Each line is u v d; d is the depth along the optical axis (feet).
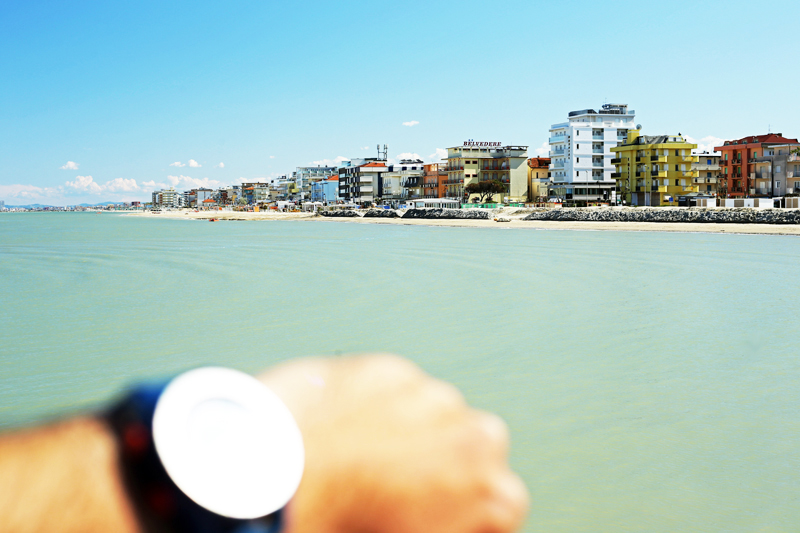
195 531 1.26
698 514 26.99
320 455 1.51
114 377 50.85
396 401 1.65
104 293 98.17
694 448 33.60
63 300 91.35
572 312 75.56
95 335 67.10
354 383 1.71
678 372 48.47
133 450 1.28
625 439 35.17
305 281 109.70
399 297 89.76
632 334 62.59
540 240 207.00
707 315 71.77
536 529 26.16
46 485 1.18
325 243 208.85
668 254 147.84
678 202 364.38
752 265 122.21
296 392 1.61
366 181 600.80
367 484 1.52
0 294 98.22
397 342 61.31
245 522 1.32
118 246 206.08
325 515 1.47
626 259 137.59
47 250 192.34
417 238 230.89
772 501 27.76
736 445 33.83
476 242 202.90
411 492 1.55
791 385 44.32
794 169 356.18
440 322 70.95
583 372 49.08
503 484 1.62
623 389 44.39
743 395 42.42
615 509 27.55
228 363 54.44
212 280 112.98
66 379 50.34
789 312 72.23
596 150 448.24
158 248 193.77
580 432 36.37
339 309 80.53
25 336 66.85
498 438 1.66
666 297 85.40
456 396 1.73
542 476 30.94
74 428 1.27
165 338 65.16
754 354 53.16
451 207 446.19
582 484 29.94
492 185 460.55
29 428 1.26
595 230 260.62
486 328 67.10
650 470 31.19
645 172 379.55
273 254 166.61
